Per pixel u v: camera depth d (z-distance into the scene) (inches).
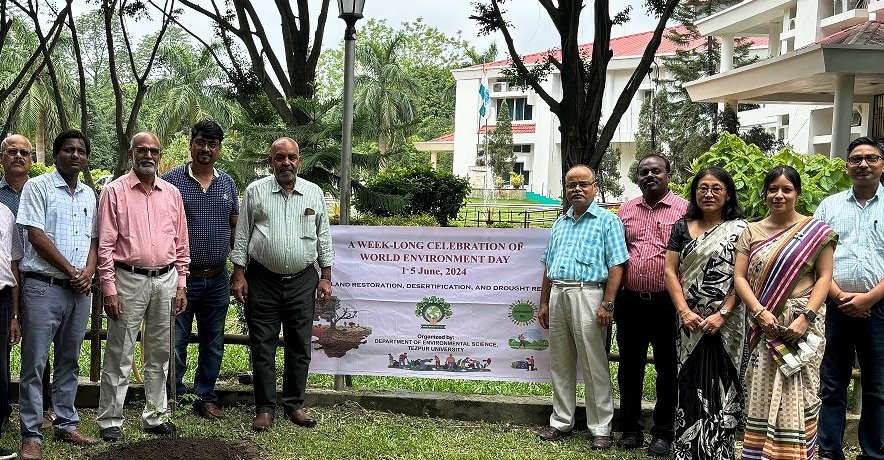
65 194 198.7
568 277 215.0
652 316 208.2
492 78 1813.5
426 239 243.0
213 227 224.1
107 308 202.2
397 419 237.8
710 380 190.9
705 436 190.2
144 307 207.3
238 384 254.5
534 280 238.7
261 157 347.3
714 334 191.3
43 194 194.7
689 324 189.8
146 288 206.2
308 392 246.1
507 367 241.8
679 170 1159.0
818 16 796.6
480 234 240.1
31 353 193.9
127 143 399.9
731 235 191.0
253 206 222.4
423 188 628.7
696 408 191.6
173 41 1438.2
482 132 1825.8
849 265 194.5
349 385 257.0
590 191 215.3
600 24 358.3
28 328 194.5
